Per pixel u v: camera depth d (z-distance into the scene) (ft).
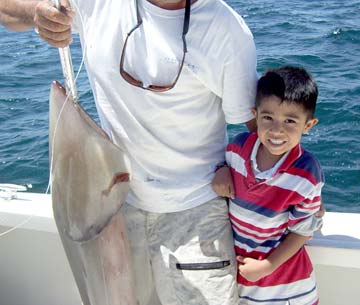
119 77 6.41
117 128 6.59
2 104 25.09
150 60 6.28
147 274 7.29
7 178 18.43
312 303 6.85
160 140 6.52
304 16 39.40
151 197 6.78
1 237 8.50
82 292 6.85
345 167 18.33
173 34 6.19
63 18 5.65
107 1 6.42
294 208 6.48
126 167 6.40
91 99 22.06
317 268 7.50
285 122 6.23
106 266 6.71
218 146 6.87
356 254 7.16
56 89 6.17
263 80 6.34
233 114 6.59
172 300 6.96
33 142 20.80
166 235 6.86
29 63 31.45
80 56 27.30
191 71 6.25
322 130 20.72
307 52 30.55
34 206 8.35
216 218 6.81
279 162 6.43
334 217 7.84
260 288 6.79
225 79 6.35
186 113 6.44
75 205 6.43
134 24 6.29
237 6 44.09
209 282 6.68
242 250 6.82
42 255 8.48
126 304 6.93
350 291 7.52
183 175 6.72
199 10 6.10
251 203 6.62
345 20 37.11
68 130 6.20
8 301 8.94
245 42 6.27
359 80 25.54
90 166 6.30
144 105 6.39
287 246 6.57
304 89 6.15
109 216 6.49
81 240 6.51
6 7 6.72
